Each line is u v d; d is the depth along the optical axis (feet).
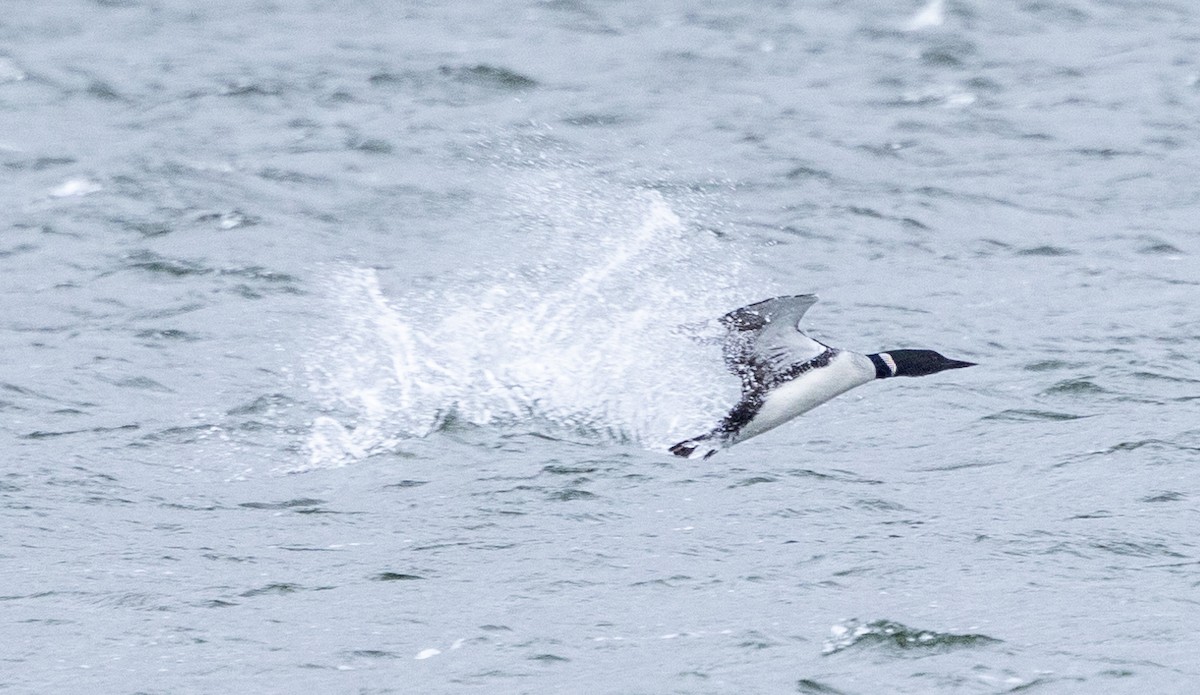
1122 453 69.36
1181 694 47.24
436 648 51.60
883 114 132.26
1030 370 81.20
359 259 100.94
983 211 109.81
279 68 143.74
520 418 77.10
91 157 121.60
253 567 59.21
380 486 68.54
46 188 115.14
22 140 125.80
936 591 55.11
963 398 77.51
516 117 130.82
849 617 53.01
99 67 144.25
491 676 49.55
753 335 60.34
